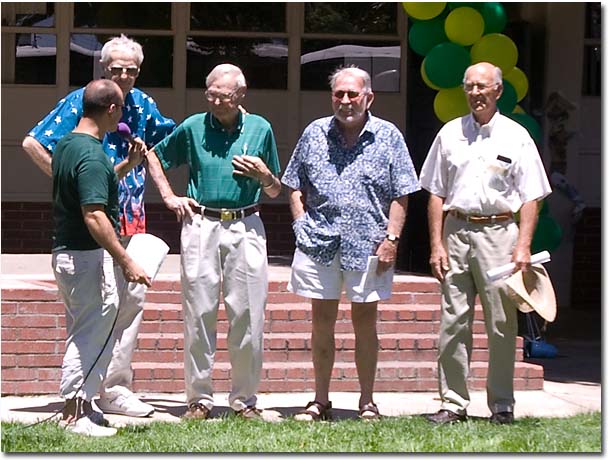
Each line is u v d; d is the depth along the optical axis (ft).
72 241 23.81
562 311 45.85
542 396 29.73
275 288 31.50
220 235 25.35
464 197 25.14
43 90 47.26
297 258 25.71
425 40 34.81
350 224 25.17
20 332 28.45
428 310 30.71
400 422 25.20
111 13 47.39
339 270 25.49
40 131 25.52
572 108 45.27
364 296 25.29
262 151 25.61
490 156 25.00
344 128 25.40
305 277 25.53
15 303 28.45
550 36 46.16
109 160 23.59
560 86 46.26
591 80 47.26
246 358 25.61
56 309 28.60
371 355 25.99
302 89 48.11
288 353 29.78
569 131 45.91
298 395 29.12
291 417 25.91
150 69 47.52
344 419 26.02
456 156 25.22
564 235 45.01
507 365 25.59
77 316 24.12
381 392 29.60
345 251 25.21
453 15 33.76
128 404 26.09
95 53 47.47
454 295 25.57
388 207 25.58
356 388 29.53
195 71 47.75
